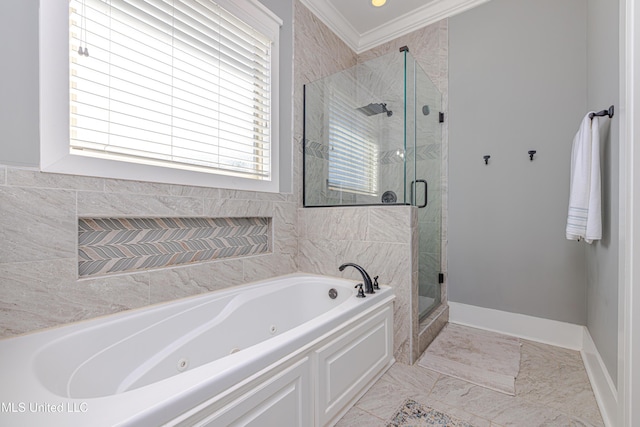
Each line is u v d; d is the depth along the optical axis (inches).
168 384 30.9
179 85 62.6
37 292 44.3
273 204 84.0
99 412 26.7
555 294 84.2
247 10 75.9
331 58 108.9
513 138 90.7
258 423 36.6
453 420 52.8
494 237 94.0
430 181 93.6
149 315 53.5
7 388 30.7
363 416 53.9
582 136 62.4
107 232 54.2
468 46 99.0
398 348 73.4
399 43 114.4
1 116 41.4
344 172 89.5
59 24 46.8
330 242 85.5
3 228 41.5
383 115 83.7
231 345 63.3
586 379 65.8
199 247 68.5
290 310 77.8
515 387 62.9
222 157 72.1
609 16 56.7
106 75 52.0
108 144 52.6
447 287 103.0
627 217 42.7
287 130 89.6
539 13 86.7
